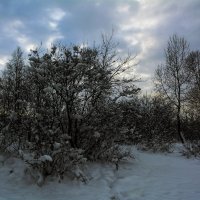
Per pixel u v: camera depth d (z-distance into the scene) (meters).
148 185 8.65
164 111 21.19
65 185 7.93
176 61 30.31
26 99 9.60
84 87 9.52
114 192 7.86
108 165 10.52
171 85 29.80
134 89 10.72
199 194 7.67
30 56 9.14
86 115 10.00
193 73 30.58
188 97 29.31
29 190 7.44
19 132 9.12
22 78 10.73
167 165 12.84
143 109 19.00
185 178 9.82
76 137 9.91
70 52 9.38
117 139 11.02
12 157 9.02
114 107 10.56
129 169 10.70
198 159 15.48
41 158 7.52
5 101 10.30
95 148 10.45
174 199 7.24
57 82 9.15
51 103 9.25
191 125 28.36
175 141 22.61
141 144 17.67
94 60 10.06
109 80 10.23
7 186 7.55
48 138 8.26
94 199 7.16
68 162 8.27
